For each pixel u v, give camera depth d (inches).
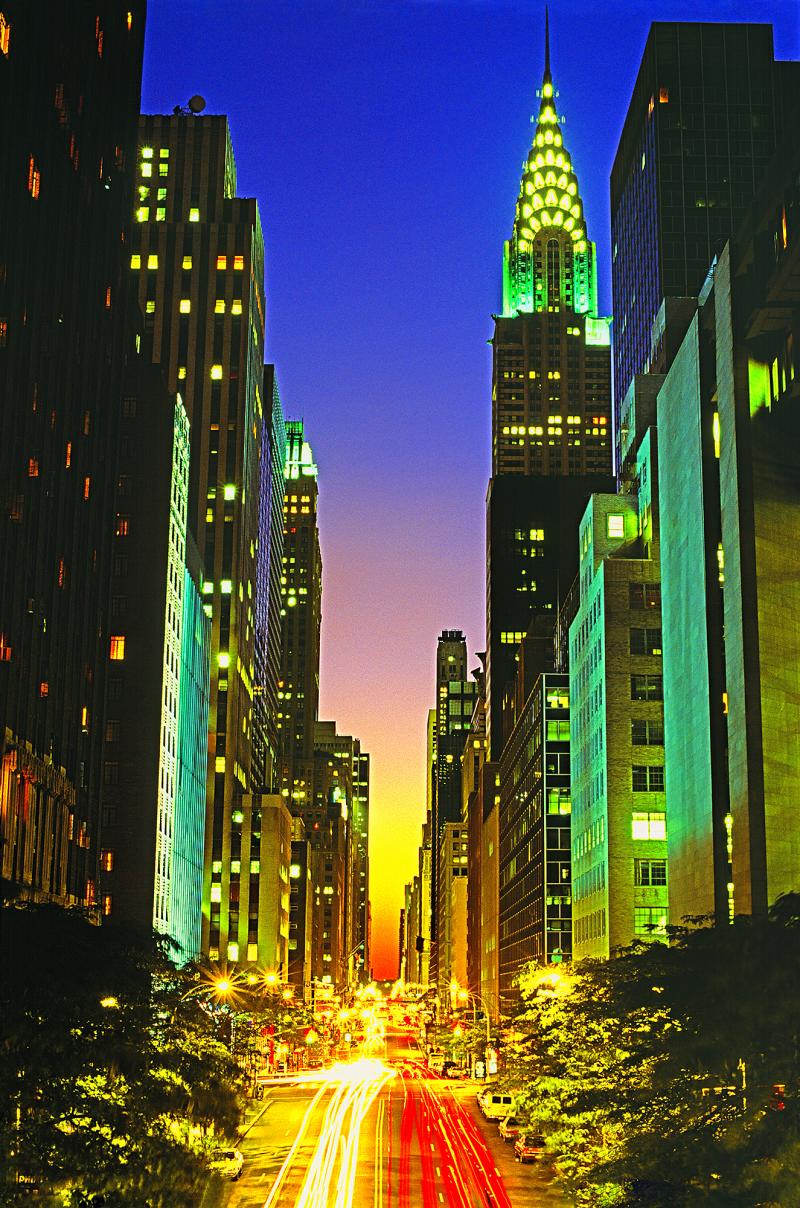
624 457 6422.2
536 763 6427.2
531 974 4033.0
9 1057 1392.7
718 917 2672.2
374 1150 3267.7
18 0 3294.8
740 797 3698.3
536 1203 2475.4
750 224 3836.1
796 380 3720.5
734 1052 1704.0
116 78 4594.0
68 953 1620.3
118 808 5442.9
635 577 5187.0
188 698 6579.7
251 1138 3533.5
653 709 5073.8
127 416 5905.5
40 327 3550.7
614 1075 2375.7
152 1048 1814.7
